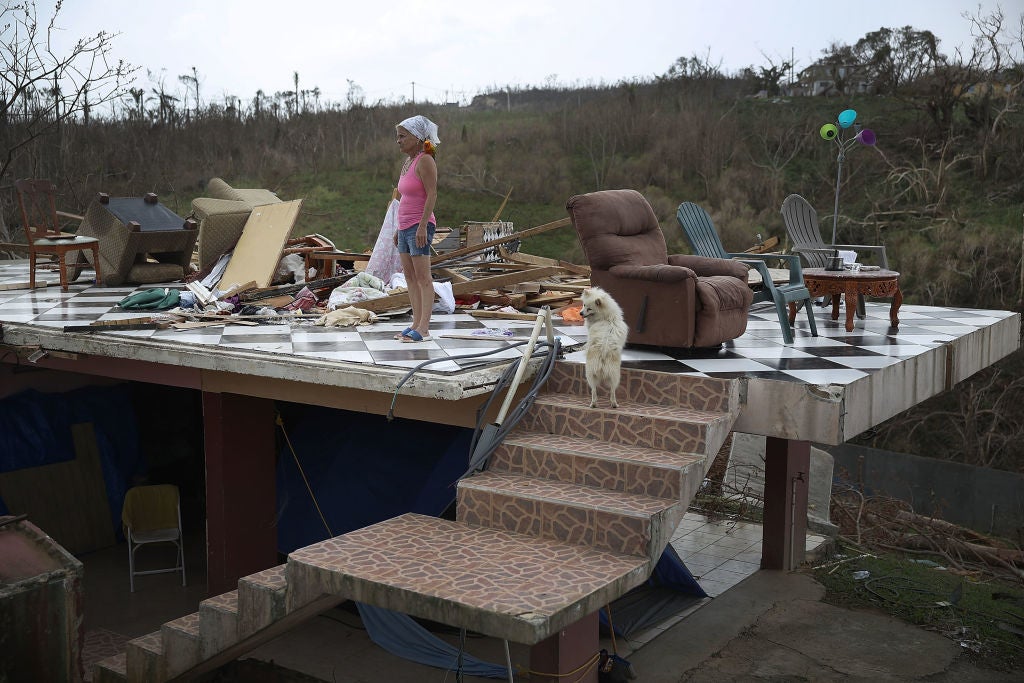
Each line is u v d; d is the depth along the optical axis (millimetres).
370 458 7434
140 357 6199
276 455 8094
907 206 21750
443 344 5887
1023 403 16172
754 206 23219
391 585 3795
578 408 4965
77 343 6539
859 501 10961
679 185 24438
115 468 9234
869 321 7715
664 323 5887
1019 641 6660
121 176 23844
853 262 7926
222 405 6391
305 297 7922
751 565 8305
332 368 5215
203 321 6961
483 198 24375
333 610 7344
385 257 8555
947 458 16125
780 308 6387
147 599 7648
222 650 4746
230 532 6512
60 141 22016
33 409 8883
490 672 6094
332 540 4332
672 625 6922
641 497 4371
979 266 18781
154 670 5230
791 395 4906
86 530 8875
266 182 25109
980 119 23078
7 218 18359
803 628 6840
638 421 4758
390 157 26125
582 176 25188
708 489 10242
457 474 6863
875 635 6730
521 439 4918
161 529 8078
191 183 24547
